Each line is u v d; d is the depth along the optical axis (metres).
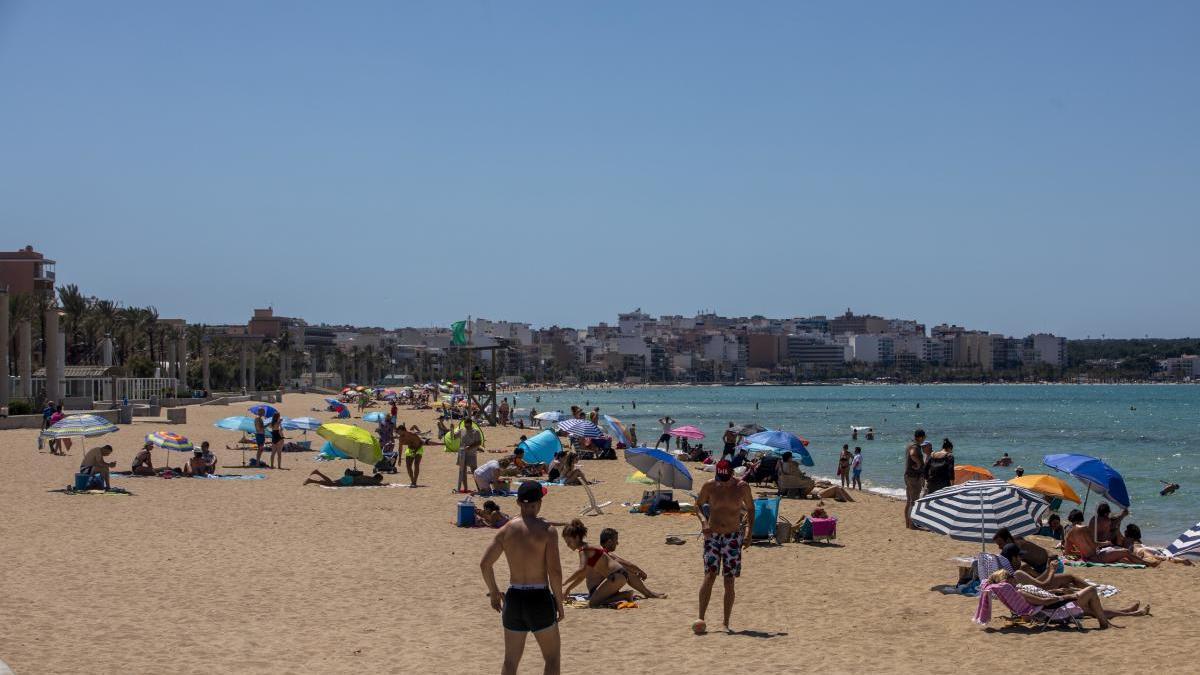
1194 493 36.66
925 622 12.66
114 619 11.87
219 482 26.92
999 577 12.85
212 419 61.88
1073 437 79.69
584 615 12.88
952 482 21.17
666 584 15.04
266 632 11.55
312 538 18.23
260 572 14.98
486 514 20.11
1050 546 20.39
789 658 10.88
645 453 22.53
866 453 59.81
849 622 12.62
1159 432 86.94
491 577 8.62
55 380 56.19
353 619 12.30
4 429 44.91
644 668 10.47
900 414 132.12
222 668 10.09
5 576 14.05
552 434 30.69
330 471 31.20
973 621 12.49
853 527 21.88
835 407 162.00
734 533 12.05
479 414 65.31
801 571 16.41
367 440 26.98
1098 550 17.95
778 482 28.50
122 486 25.30
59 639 10.90
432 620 12.33
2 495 22.73
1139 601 14.31
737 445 33.22
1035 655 11.03
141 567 15.02
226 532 18.55
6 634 11.00
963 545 19.19
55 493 23.23
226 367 136.25
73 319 92.25
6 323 51.84
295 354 189.88
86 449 36.28
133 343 106.75
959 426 98.75
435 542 18.11
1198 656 10.93
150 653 10.51
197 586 13.86
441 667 10.33
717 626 12.34
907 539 20.02
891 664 10.66
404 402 117.62
